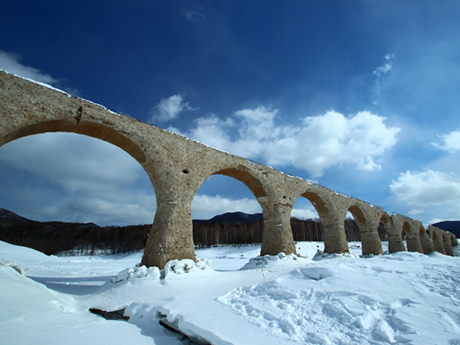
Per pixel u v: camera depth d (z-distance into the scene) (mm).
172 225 9938
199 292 7371
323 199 17953
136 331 4848
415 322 4812
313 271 7992
